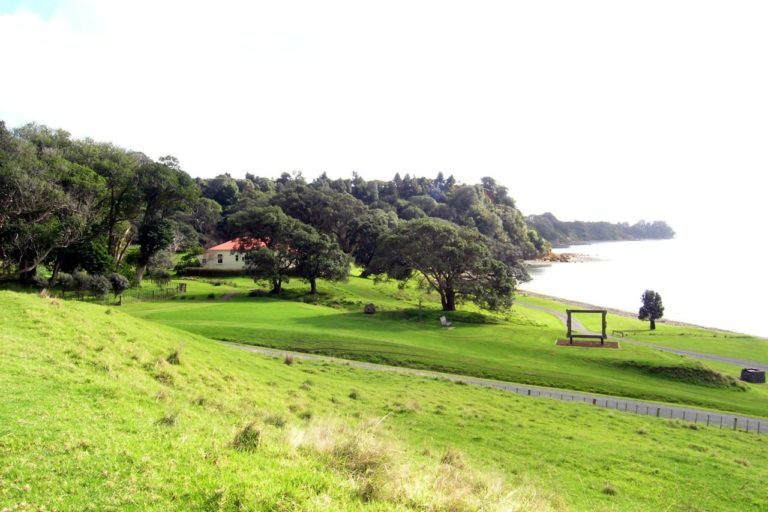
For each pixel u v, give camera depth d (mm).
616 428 31266
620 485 19922
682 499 18938
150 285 90438
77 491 7816
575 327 87562
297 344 52500
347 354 50375
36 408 11250
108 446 9617
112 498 7715
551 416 32719
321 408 24453
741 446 29422
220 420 14523
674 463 23750
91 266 72938
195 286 96125
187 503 7891
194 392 19000
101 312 27156
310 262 92000
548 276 189375
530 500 12297
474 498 10203
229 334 54312
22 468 8242
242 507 7910
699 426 34094
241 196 173000
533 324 85500
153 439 10523
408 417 27312
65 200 68375
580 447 25203
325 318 72250
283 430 13828
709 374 50531
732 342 74750
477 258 84500
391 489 9500
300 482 9125
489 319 82250
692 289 152375
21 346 17000
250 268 95500
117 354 20250
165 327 34938
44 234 65625
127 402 13641
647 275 190500
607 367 53312
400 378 40750
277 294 93062
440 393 36031
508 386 43719
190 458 9586
